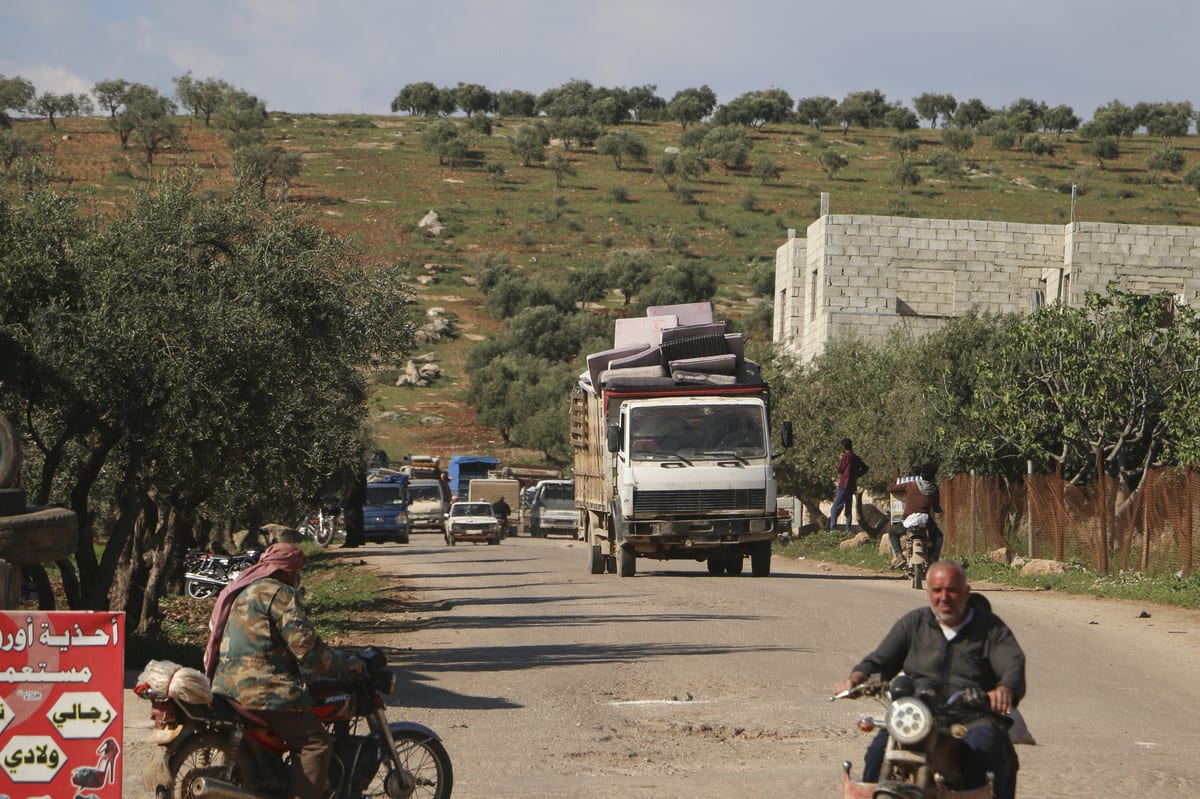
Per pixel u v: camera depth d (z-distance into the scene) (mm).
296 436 42719
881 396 88188
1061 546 60938
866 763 14062
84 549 36469
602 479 61875
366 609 51812
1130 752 22203
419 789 17797
